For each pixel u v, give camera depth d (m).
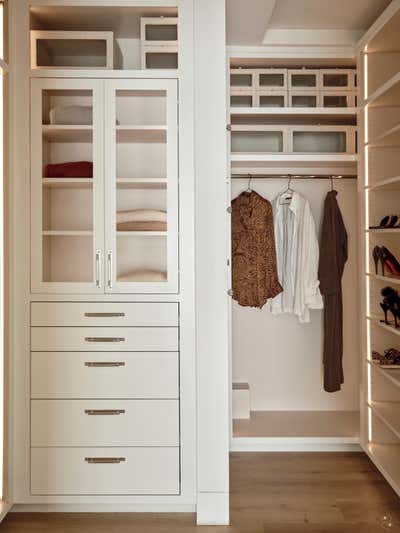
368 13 3.15
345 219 3.87
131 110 2.61
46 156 2.62
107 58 2.65
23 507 2.63
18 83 2.57
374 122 3.26
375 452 3.09
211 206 2.56
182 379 2.58
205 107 2.56
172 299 2.59
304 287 3.56
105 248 2.59
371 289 3.27
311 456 3.34
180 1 2.56
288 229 3.66
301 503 2.69
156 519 2.54
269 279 3.54
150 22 2.63
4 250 2.51
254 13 2.87
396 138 2.96
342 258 3.65
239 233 3.55
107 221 2.59
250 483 2.94
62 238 2.61
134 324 2.59
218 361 2.55
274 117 3.50
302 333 3.91
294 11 3.11
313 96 3.48
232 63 3.50
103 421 2.58
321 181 3.84
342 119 3.56
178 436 2.58
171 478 2.58
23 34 2.57
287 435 3.38
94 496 2.58
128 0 2.56
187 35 2.57
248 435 3.38
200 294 2.56
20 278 2.58
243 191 3.68
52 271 2.61
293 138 3.53
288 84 3.46
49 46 2.68
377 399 3.26
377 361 3.12
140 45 2.70
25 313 2.59
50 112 2.60
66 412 2.59
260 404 3.93
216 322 2.56
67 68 2.59
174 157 2.58
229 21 2.99
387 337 3.27
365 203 3.26
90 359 2.59
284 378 3.92
